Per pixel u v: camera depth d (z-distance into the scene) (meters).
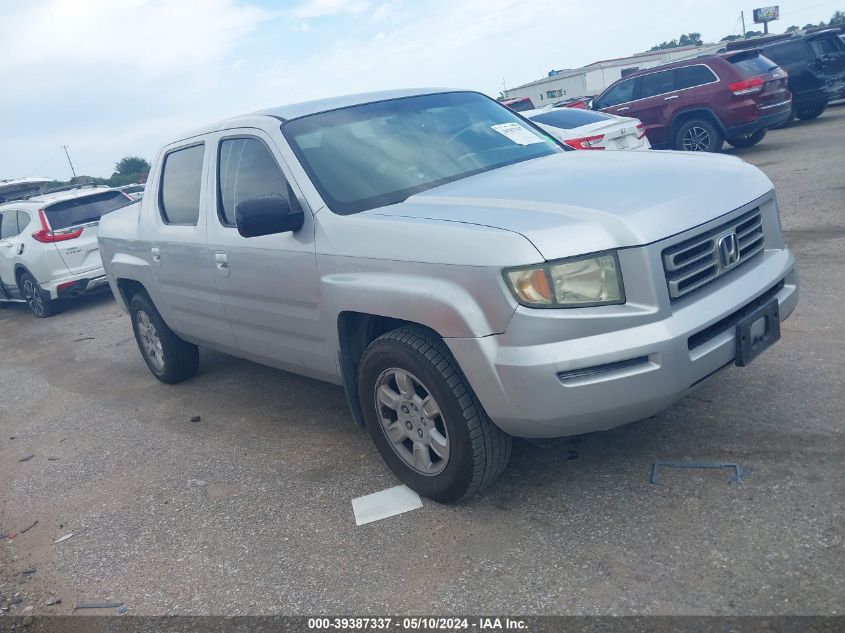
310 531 3.63
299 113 4.43
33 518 4.38
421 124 4.48
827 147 12.74
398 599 3.00
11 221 11.66
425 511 3.60
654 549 2.99
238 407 5.59
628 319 2.95
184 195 5.14
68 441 5.61
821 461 3.35
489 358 3.04
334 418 5.03
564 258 2.94
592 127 10.79
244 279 4.40
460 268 3.10
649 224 3.01
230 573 3.42
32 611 3.41
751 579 2.71
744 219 3.40
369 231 3.52
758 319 3.28
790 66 16.92
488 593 2.93
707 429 3.82
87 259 11.18
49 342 9.59
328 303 3.75
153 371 6.48
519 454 3.94
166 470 4.70
